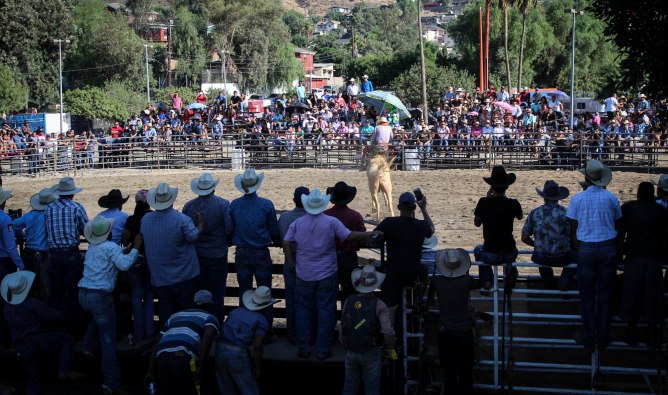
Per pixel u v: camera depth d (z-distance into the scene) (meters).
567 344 8.05
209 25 80.94
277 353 8.18
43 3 49.59
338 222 7.89
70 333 8.92
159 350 7.28
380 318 7.22
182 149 29.44
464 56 69.12
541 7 71.00
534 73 68.56
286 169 28.30
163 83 76.44
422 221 7.92
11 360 9.05
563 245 8.23
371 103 27.72
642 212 7.57
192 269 8.24
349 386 7.44
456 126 28.44
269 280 8.45
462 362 7.27
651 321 7.50
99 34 64.00
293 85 84.75
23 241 9.66
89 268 8.15
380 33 179.12
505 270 7.75
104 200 8.99
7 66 45.94
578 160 26.03
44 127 45.28
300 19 186.88
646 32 8.66
